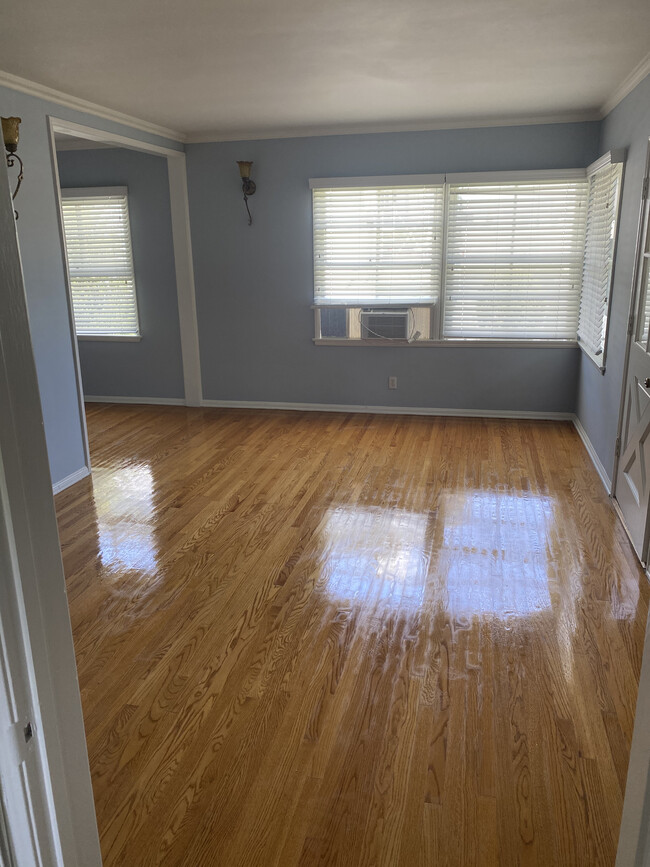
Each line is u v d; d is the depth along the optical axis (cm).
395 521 378
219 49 337
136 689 237
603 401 442
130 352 669
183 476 460
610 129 473
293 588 306
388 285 593
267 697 232
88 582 314
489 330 585
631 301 367
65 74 381
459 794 189
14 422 79
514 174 540
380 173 569
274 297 618
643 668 108
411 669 246
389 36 321
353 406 630
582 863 168
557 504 399
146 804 188
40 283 416
